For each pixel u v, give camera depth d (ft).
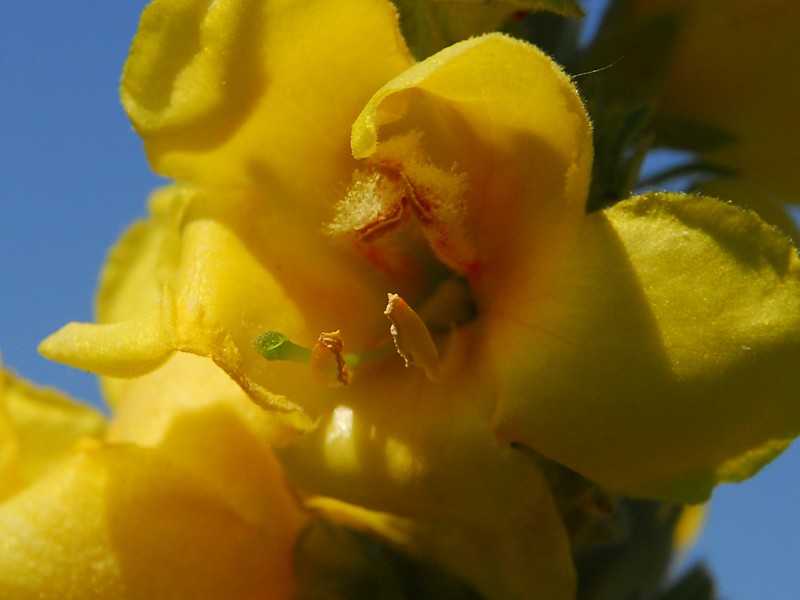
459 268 0.17
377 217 0.17
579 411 0.15
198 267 0.16
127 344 0.15
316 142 0.17
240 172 0.17
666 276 0.15
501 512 0.15
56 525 0.17
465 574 0.17
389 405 0.16
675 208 0.15
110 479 0.17
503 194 0.16
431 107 0.16
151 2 0.16
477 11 0.17
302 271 0.17
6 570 0.17
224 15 0.16
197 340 0.16
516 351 0.15
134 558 0.17
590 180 0.16
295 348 0.16
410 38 0.17
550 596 0.15
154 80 0.16
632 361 0.15
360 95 0.16
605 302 0.15
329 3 0.15
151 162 0.16
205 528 0.17
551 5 0.17
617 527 0.17
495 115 0.15
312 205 0.17
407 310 0.16
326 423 0.16
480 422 0.15
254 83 0.16
